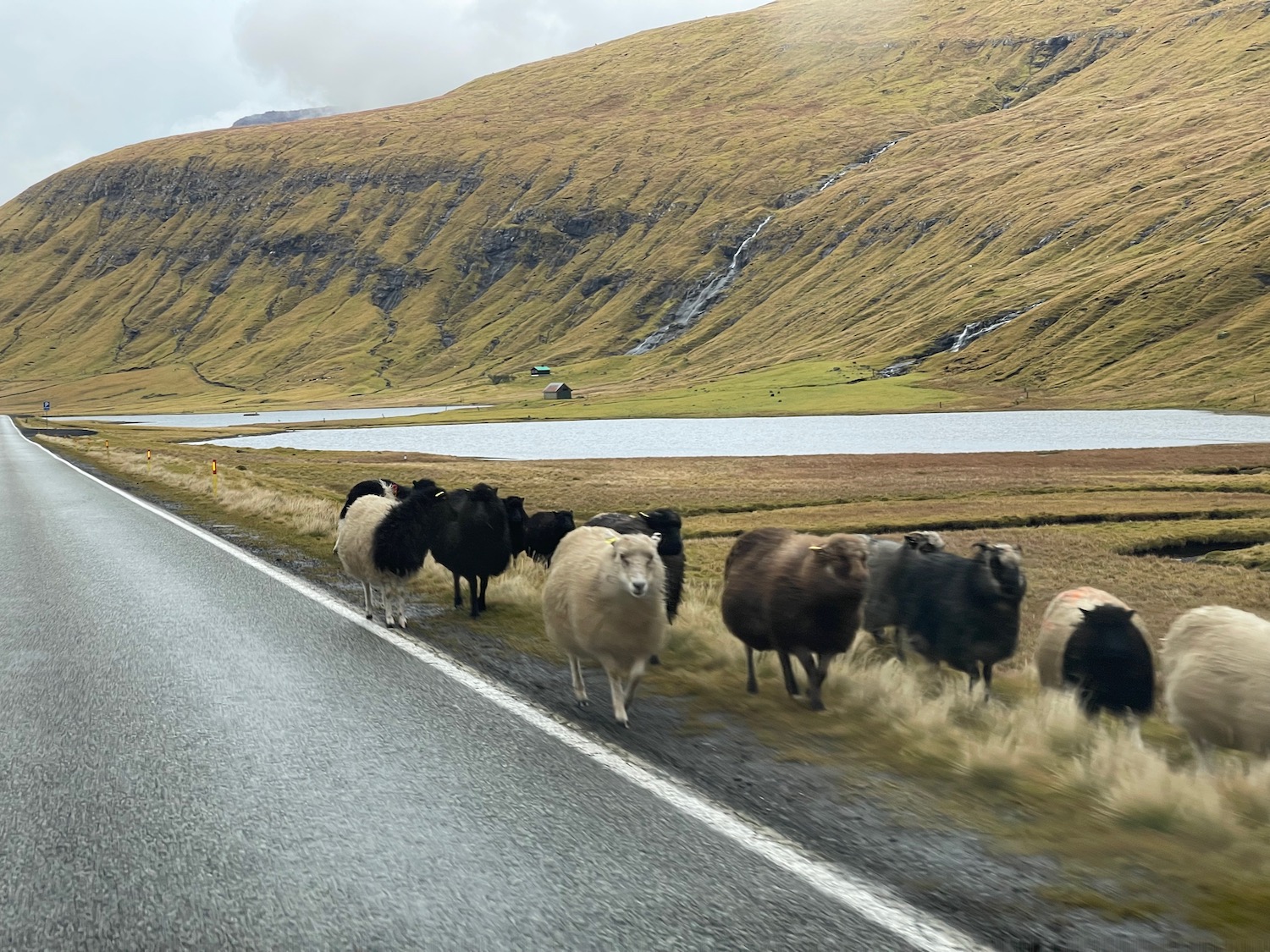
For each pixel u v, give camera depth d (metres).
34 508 30.42
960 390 173.62
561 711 8.94
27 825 6.28
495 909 5.14
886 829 6.23
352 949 4.76
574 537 10.15
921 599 11.99
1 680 10.00
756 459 77.25
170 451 80.81
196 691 9.51
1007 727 9.00
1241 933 4.93
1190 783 7.11
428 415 194.75
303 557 19.39
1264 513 41.59
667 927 4.94
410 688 9.63
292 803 6.62
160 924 5.02
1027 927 4.98
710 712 9.12
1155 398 148.75
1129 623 10.86
